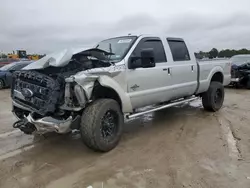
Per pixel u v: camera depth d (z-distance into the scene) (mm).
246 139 4645
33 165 3709
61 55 4059
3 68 13781
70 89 3779
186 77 5797
